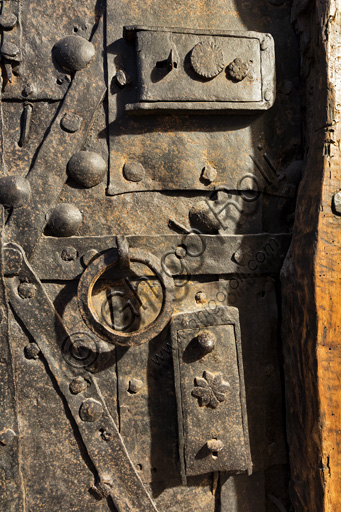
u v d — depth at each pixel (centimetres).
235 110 115
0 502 108
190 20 118
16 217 112
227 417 112
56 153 113
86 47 113
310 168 113
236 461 112
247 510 119
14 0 113
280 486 123
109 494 111
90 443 111
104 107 116
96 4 116
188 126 117
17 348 111
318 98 112
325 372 105
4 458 109
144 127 116
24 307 111
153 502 115
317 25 112
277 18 123
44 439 111
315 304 105
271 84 116
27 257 112
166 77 111
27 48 114
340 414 106
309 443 109
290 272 115
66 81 115
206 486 118
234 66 112
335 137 107
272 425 122
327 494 105
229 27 119
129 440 115
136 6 116
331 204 106
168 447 116
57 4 115
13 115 114
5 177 111
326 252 105
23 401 111
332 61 108
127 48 115
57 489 111
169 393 116
